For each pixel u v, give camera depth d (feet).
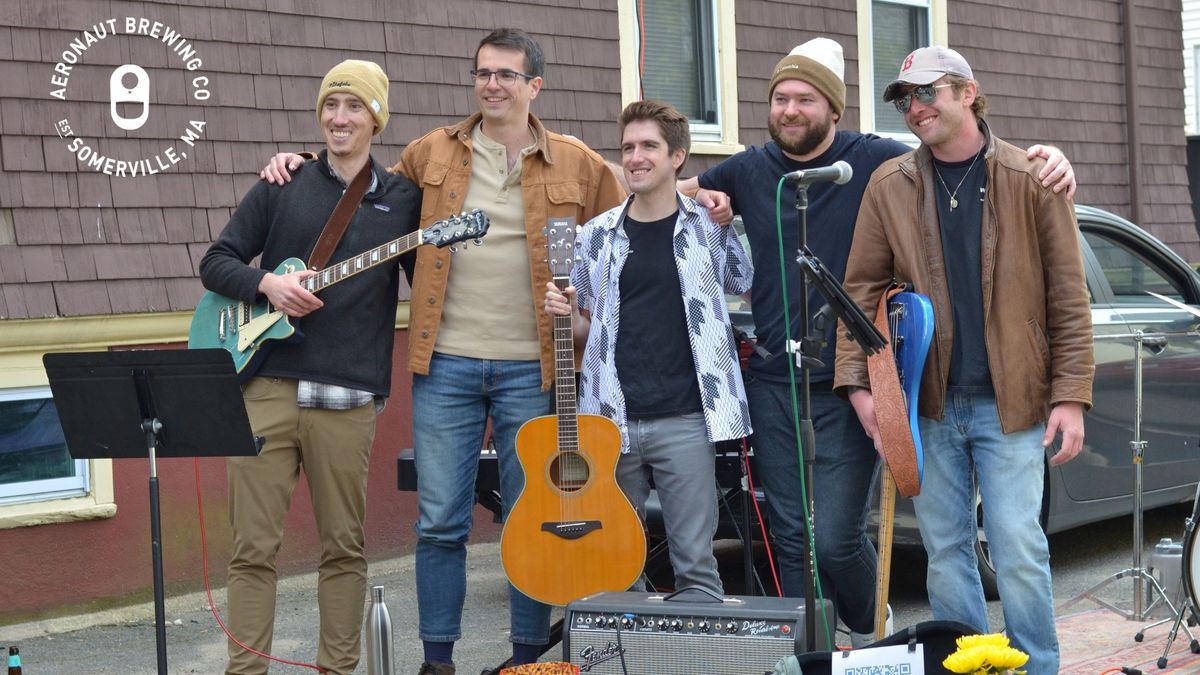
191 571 20.94
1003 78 34.68
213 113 21.26
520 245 15.38
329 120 15.15
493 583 22.24
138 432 13.51
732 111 29.19
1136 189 37.50
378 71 15.47
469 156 15.44
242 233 15.42
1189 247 39.11
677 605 13.10
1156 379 22.27
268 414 14.99
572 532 14.79
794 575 15.28
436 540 15.56
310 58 22.35
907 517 18.51
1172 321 22.65
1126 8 37.55
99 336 20.04
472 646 18.58
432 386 15.40
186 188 20.94
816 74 14.66
